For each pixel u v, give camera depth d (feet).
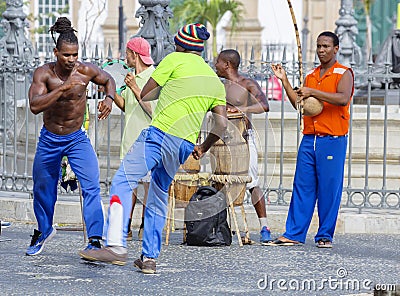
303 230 69.67
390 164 85.35
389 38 118.83
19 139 92.48
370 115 84.79
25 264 61.36
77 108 61.11
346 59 136.67
